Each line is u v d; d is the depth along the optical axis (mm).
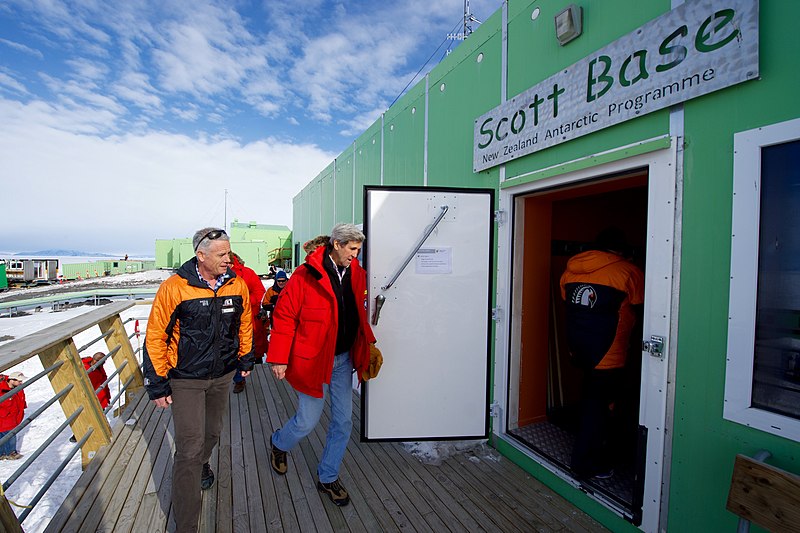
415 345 2986
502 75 3045
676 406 1945
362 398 2959
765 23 1603
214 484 2600
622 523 2174
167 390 2012
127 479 2588
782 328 1598
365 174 6359
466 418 3066
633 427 3373
